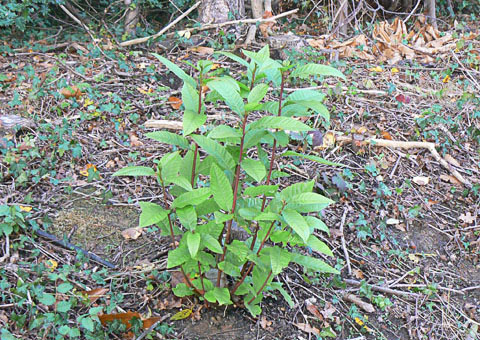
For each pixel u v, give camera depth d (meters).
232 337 1.42
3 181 1.86
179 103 2.50
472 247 1.96
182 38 3.14
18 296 1.40
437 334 1.60
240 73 2.81
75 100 2.40
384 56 3.22
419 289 1.73
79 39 3.13
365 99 2.68
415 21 3.95
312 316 1.55
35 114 2.23
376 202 2.04
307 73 1.19
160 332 1.40
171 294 1.51
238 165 1.23
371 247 1.88
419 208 2.04
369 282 1.73
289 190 1.20
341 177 2.08
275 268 1.19
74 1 3.54
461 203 2.17
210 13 3.32
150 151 2.18
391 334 1.58
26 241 1.61
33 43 3.04
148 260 1.64
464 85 2.92
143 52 3.16
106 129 2.27
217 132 1.15
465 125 2.57
